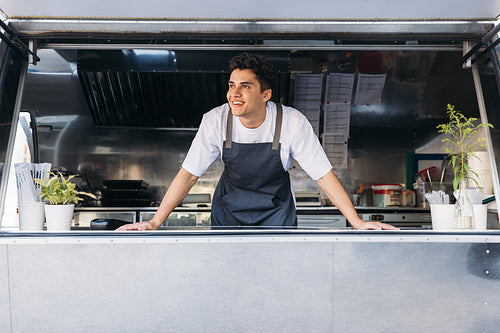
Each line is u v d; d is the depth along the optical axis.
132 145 4.59
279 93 4.15
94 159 4.56
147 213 3.98
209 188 4.62
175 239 1.49
